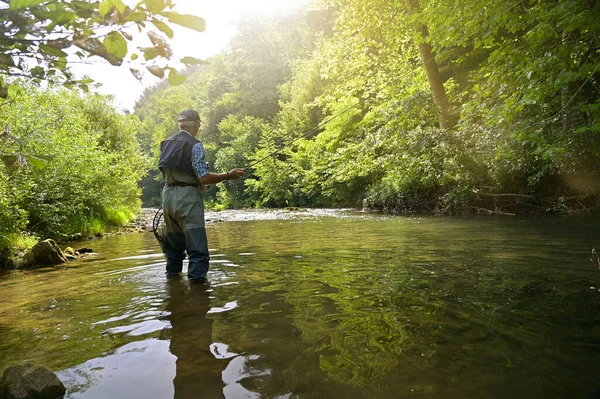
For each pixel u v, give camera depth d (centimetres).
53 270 441
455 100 1209
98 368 159
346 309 226
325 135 1841
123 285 326
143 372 154
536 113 888
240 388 137
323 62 1432
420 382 137
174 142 360
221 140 4312
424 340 175
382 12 1241
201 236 343
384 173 1630
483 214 1028
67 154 834
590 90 755
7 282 382
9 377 142
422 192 1322
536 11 568
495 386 134
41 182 760
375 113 1527
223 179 362
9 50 91
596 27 497
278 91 4294
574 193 920
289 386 138
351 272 332
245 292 278
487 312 212
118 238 857
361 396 129
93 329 211
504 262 346
